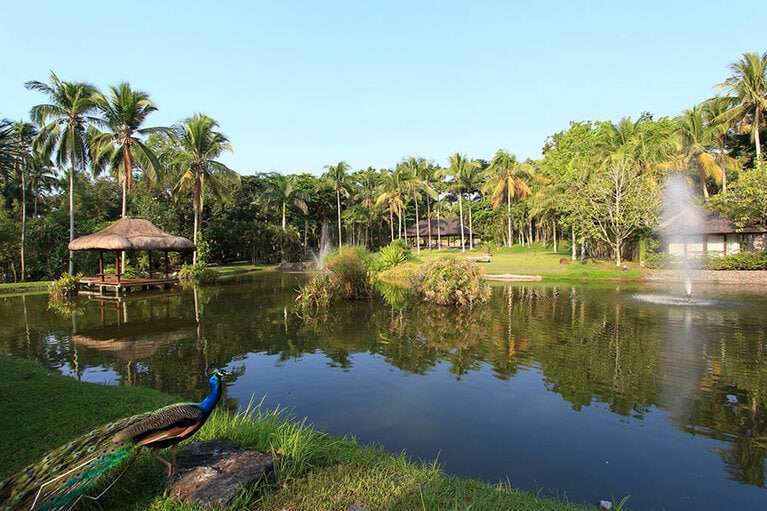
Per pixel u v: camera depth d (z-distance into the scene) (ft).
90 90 82.17
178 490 11.14
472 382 24.23
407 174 150.61
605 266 93.81
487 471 14.82
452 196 224.94
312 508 10.95
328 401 21.58
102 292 69.26
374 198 176.35
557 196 107.24
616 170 91.91
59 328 40.93
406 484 12.38
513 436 17.53
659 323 39.42
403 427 18.45
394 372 26.27
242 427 15.31
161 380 24.94
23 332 39.24
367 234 190.29
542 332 36.55
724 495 13.44
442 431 18.03
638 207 88.17
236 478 11.50
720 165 100.99
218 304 56.29
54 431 15.39
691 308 47.32
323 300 51.42
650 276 79.15
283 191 149.28
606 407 20.43
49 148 81.00
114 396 19.33
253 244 153.69
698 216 95.55
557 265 100.01
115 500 11.05
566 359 28.37
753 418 19.04
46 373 23.47
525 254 136.67
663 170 100.83
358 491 11.85
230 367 27.63
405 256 95.61
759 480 14.25
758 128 96.12
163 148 126.52
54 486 9.46
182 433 11.39
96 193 121.70
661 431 17.90
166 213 115.14
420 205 207.92
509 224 152.87
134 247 69.05
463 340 34.27
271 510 10.82
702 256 86.58
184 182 104.94
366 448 15.70
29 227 99.45
